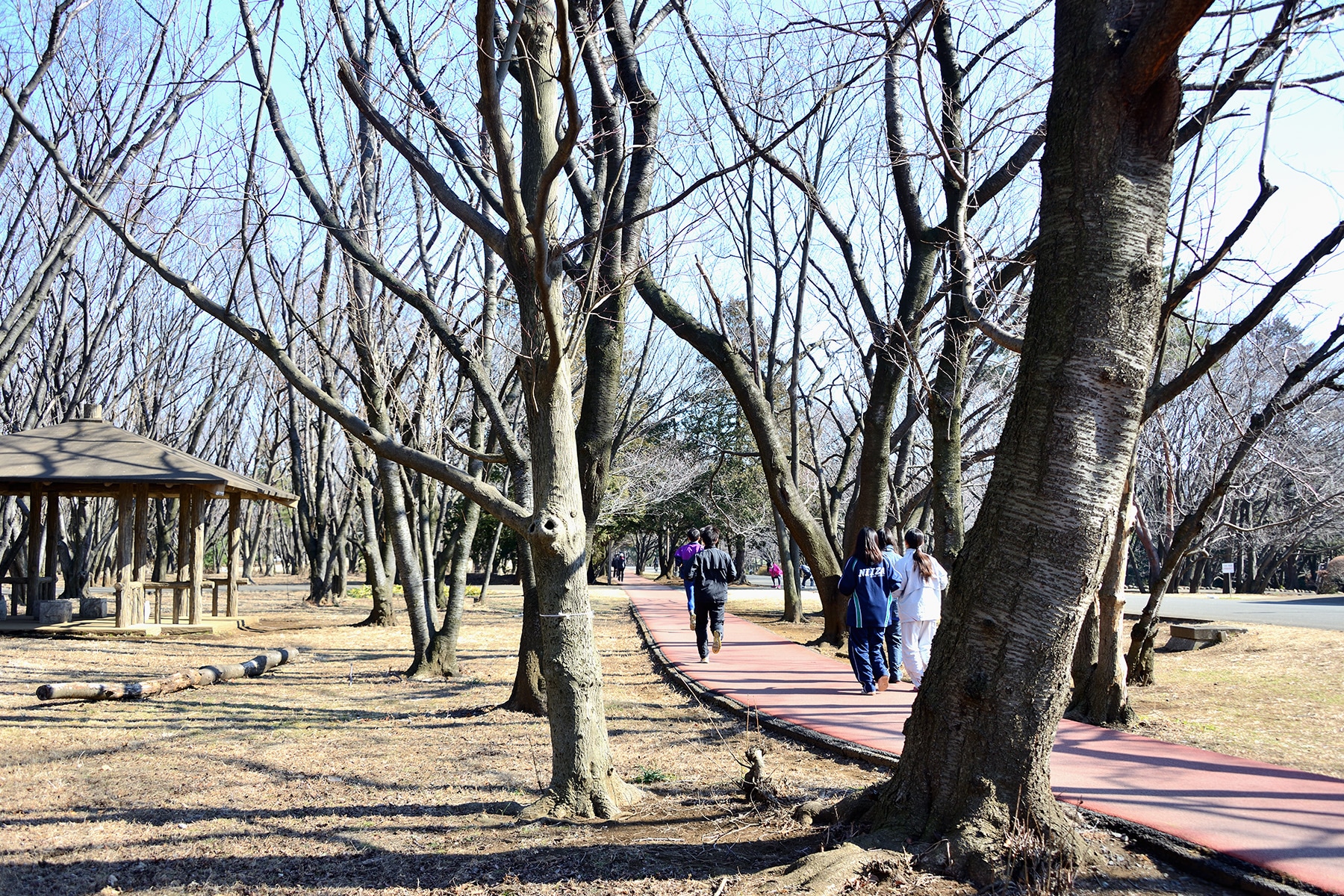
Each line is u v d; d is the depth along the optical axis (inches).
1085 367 166.2
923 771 181.3
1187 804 218.8
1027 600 169.3
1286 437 603.5
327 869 195.0
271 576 2279.8
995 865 165.9
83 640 680.4
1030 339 175.5
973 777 174.1
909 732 187.2
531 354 230.4
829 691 407.5
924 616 399.9
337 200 414.0
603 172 326.3
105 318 872.9
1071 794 229.0
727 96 386.6
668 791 246.4
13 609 813.9
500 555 1646.2
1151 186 168.1
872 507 612.1
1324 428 757.3
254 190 286.2
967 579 178.4
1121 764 266.4
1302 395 359.6
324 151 402.0
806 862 171.6
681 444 1584.6
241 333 239.1
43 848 211.0
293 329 603.5
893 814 183.8
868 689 396.5
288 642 695.7
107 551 1268.5
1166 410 644.7
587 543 233.0
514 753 299.4
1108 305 165.9
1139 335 167.0
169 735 341.1
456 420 567.5
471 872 188.4
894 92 534.0
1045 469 168.2
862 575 399.2
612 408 344.5
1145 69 159.6
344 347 475.5
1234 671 489.4
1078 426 166.4
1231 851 182.4
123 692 417.1
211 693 446.6
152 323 1074.7
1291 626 690.2
